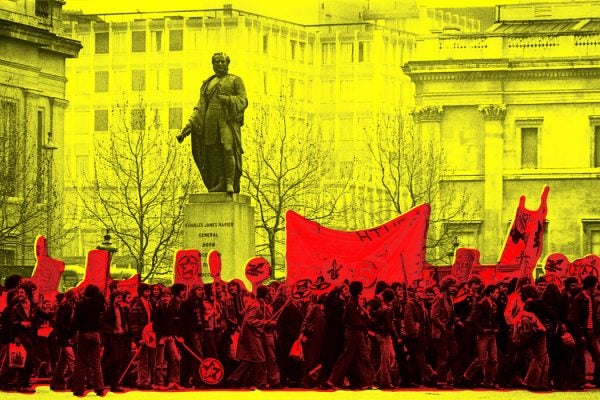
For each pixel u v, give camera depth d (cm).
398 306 4181
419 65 11912
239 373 4150
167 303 4138
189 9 18638
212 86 5466
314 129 18825
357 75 18788
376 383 4225
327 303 4150
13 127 9744
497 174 11800
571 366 4219
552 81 11775
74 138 17900
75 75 17988
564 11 13262
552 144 11788
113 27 17950
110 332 4047
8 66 10125
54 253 10112
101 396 3906
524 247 4397
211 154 5462
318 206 12394
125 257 13025
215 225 5450
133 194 14062
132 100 17825
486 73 11794
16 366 4006
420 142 11912
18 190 10000
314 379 4181
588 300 4225
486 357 4169
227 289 4291
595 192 11706
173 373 4153
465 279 4466
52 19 10894
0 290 4231
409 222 4366
